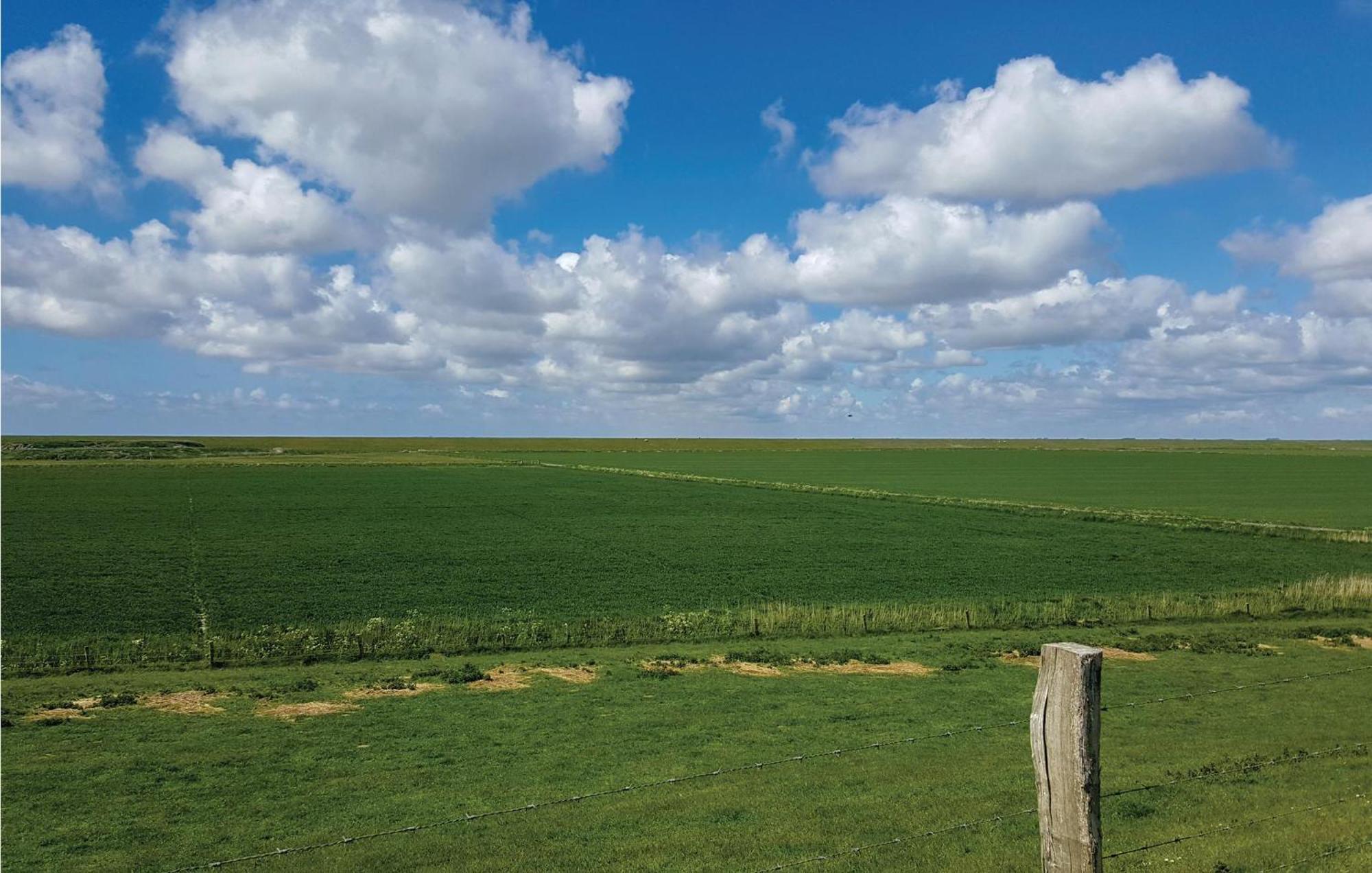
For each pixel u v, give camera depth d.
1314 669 25.77
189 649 31.41
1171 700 20.52
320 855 12.37
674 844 12.17
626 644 32.09
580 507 89.06
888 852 11.41
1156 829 11.66
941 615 36.53
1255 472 150.38
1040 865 10.55
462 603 42.41
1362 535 66.94
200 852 12.68
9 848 12.95
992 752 16.98
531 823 13.39
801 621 35.44
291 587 46.16
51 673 27.72
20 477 118.81
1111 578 50.19
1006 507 87.62
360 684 24.45
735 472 149.00
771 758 17.03
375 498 96.69
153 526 70.38
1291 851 10.27
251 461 168.50
